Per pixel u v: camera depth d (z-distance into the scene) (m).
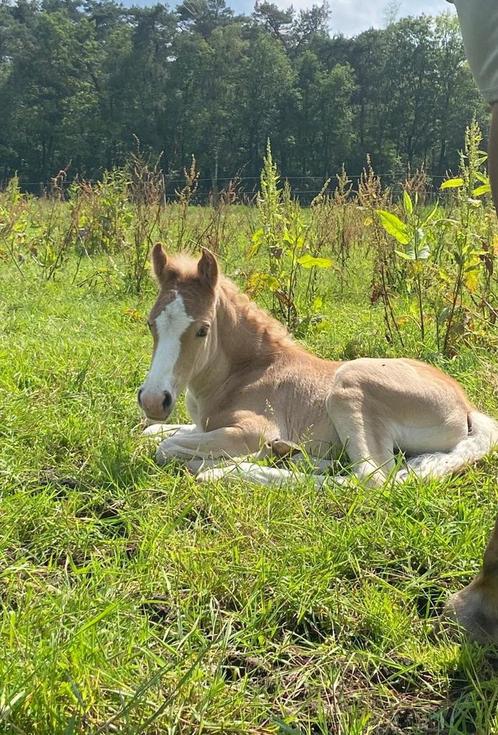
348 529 2.39
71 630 2.03
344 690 2.02
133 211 6.66
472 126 4.03
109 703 1.92
